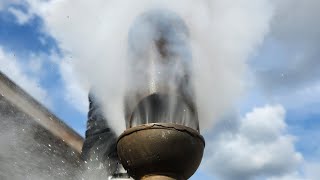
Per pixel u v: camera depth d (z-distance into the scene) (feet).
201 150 15.66
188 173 15.48
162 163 14.98
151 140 14.94
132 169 15.44
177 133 15.03
